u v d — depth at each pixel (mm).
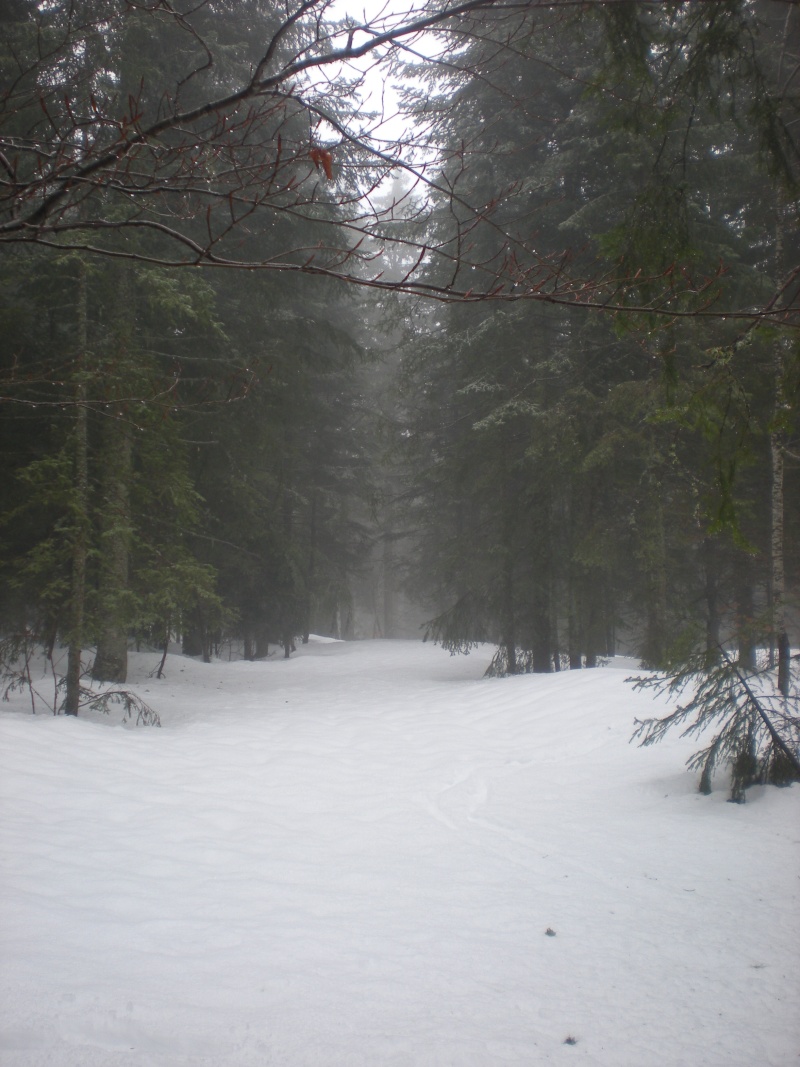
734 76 4250
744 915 4371
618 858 5453
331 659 22891
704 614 16328
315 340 17406
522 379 15438
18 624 14242
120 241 11523
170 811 6750
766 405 7164
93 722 10969
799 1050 3035
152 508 13430
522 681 14062
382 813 6895
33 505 11195
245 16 13031
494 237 12852
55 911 4375
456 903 4711
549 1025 3252
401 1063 2949
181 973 3674
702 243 9828
